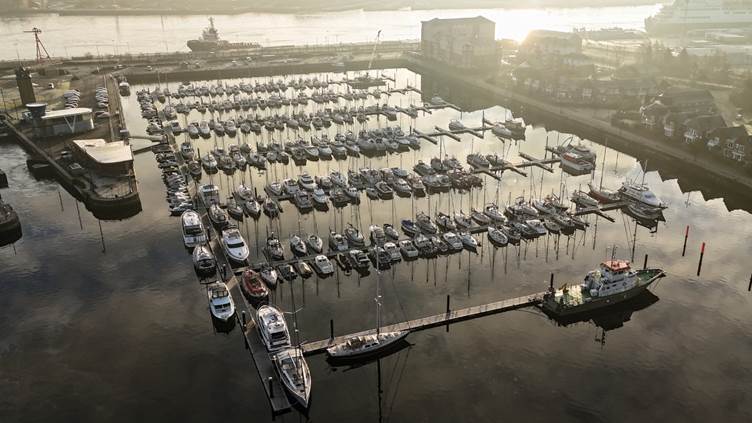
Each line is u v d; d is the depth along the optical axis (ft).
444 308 305.94
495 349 279.08
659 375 264.11
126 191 434.30
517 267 344.69
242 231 384.47
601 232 387.75
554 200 413.80
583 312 300.40
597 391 255.09
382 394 253.44
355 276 335.06
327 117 626.23
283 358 256.73
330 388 256.73
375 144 534.78
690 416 242.37
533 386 257.55
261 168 492.13
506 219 387.75
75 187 450.30
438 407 246.88
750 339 286.05
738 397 251.80
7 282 333.83
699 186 473.26
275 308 299.17
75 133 565.94
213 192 420.77
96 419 239.50
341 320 296.30
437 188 448.24
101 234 386.52
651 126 570.87
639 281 317.63
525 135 601.21
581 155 504.43
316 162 508.53
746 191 449.06
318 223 395.55
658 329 294.05
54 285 330.54
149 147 545.85
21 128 586.86
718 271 342.85
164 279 335.06
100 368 266.98
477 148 555.28
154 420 239.09
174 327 294.66
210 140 568.41
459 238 363.97
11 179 484.74
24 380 259.80
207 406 246.27
